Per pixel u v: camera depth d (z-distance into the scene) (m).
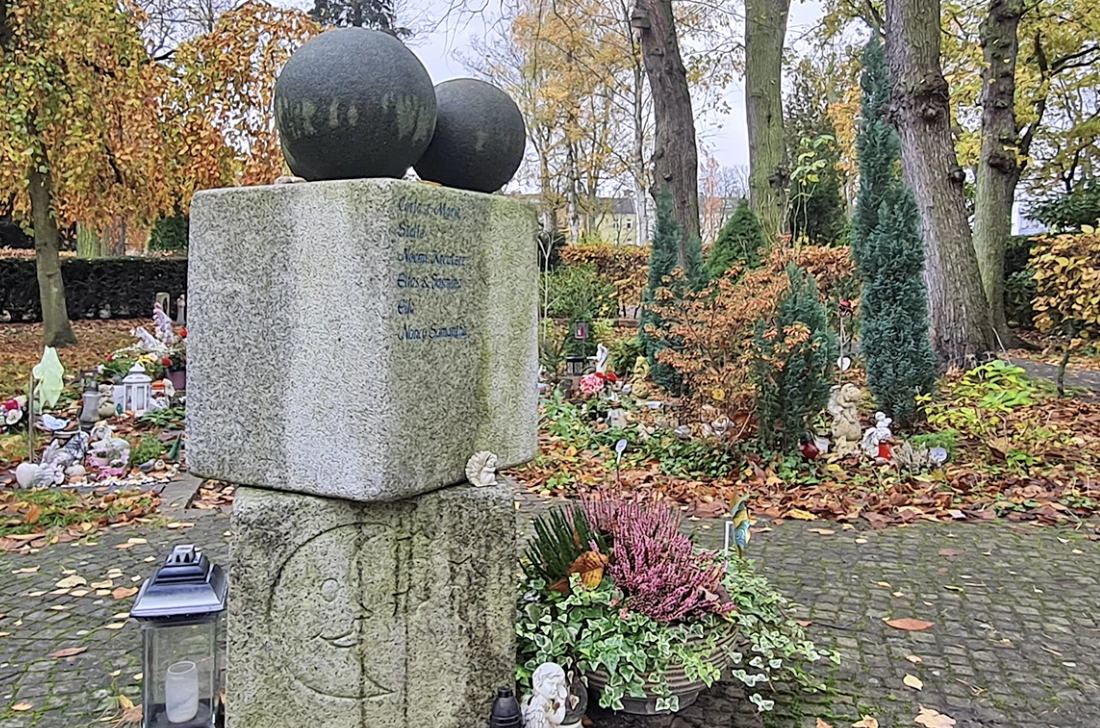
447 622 2.50
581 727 2.67
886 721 2.95
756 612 3.23
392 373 2.25
